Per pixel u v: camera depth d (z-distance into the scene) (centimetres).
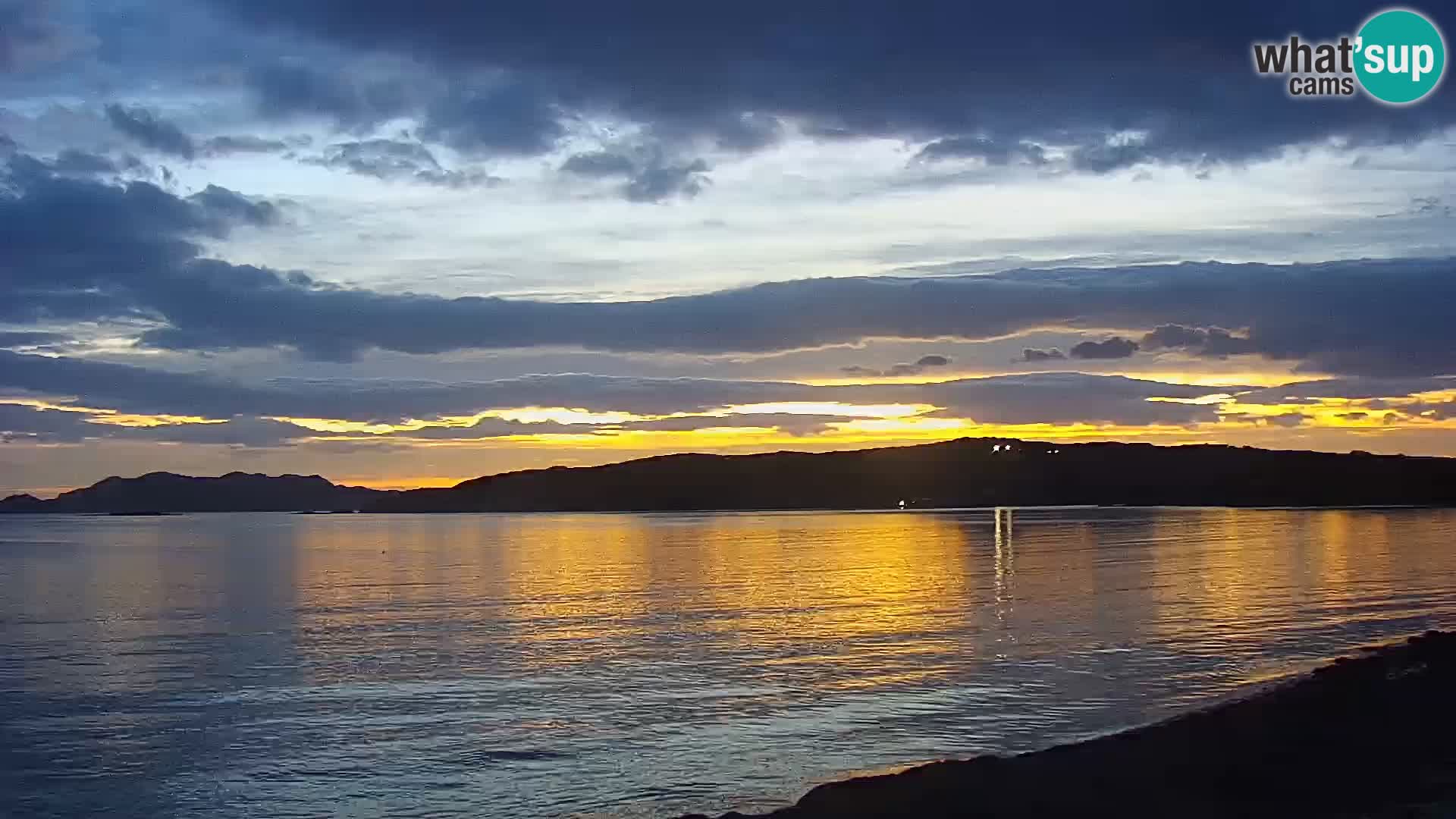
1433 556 7350
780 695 2602
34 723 2472
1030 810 1409
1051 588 5469
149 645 3856
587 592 5759
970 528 13500
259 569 8012
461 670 3161
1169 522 13938
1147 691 2550
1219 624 3878
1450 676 2177
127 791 1930
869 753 2031
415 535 14438
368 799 1853
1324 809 1401
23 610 5166
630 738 2197
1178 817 1384
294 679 3047
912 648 3353
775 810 1500
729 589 5766
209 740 2277
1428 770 1570
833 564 7588
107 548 11456
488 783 1909
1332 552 7881
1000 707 2389
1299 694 1998
